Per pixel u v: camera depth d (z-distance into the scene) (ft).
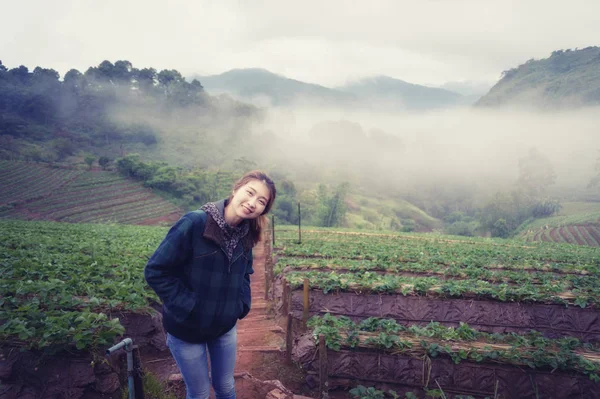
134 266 36.63
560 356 20.13
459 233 471.62
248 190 8.93
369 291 37.32
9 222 137.80
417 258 71.10
